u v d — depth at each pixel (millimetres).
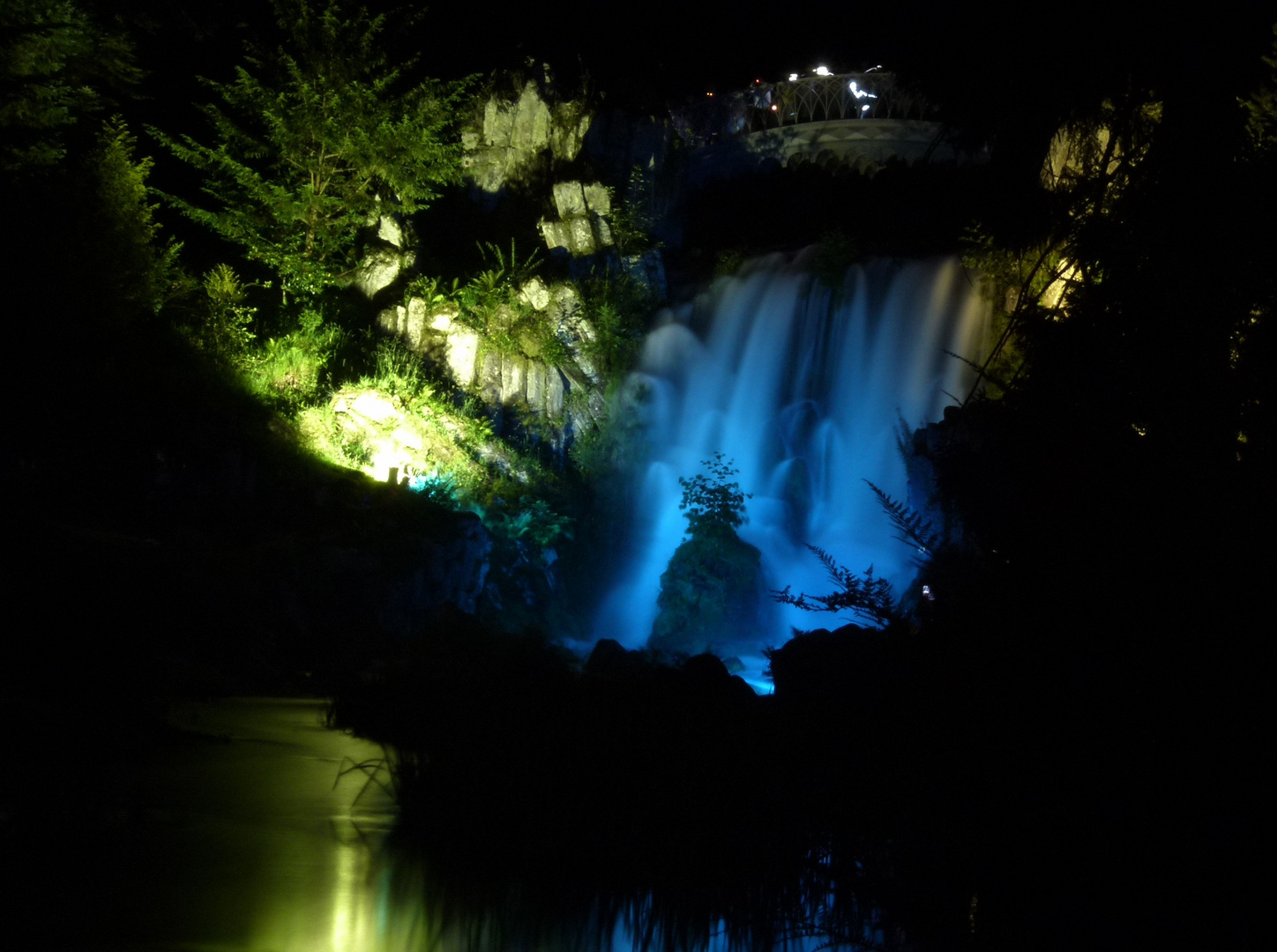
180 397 16172
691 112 32781
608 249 26828
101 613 8469
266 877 4027
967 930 2779
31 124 16297
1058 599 2729
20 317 13320
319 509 15883
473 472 20594
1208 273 2719
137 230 17016
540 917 3719
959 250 24266
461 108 27312
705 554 20672
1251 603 2500
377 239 24766
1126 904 2578
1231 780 2496
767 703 5680
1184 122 3459
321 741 7102
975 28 4832
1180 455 2611
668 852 4148
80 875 3879
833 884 3322
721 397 27047
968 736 2828
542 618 19688
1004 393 2977
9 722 6027
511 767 5145
